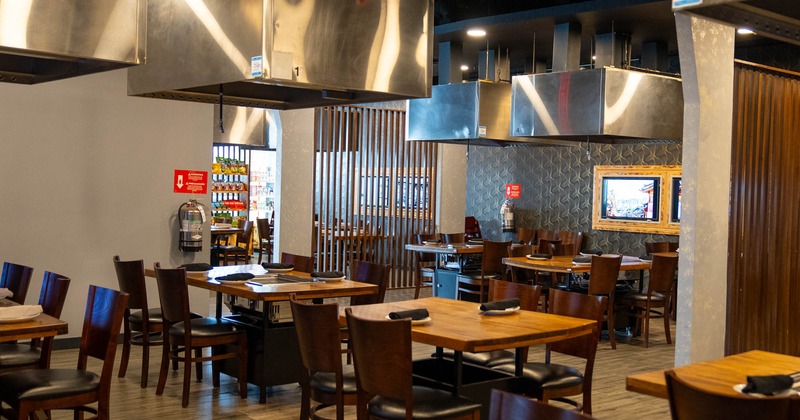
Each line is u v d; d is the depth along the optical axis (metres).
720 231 5.94
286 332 6.22
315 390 4.59
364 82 5.23
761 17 3.34
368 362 3.97
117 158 8.19
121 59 4.36
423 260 11.90
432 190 13.70
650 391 3.18
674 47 10.62
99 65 4.65
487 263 9.73
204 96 6.15
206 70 5.27
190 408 5.90
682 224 5.84
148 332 6.44
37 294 7.74
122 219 8.24
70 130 7.89
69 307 7.94
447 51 10.41
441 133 9.91
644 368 7.75
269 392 6.44
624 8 8.20
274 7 4.84
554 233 13.09
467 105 9.62
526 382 4.71
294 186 11.30
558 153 13.99
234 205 16.83
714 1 2.95
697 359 5.82
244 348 6.17
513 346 4.22
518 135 8.83
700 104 5.71
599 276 8.59
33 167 7.70
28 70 5.16
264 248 18.30
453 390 4.41
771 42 10.59
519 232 13.80
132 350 7.90
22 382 4.18
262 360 6.10
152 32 5.72
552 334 4.40
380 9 5.29
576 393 4.79
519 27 9.41
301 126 11.34
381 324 3.88
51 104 7.78
